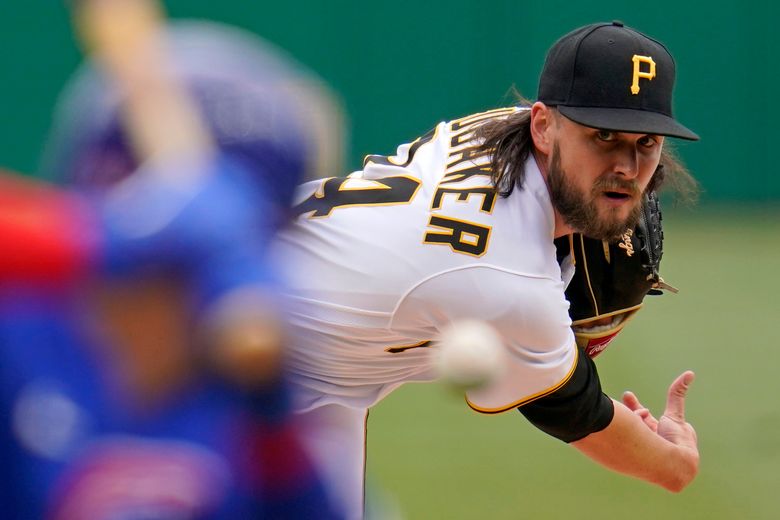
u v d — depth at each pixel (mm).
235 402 4973
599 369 27078
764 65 48281
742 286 36781
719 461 20656
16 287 4840
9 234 4762
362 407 10633
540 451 21453
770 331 30938
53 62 44094
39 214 4840
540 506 18484
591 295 10859
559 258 10531
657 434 11195
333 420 10461
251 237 4828
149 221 4715
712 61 48219
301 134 4980
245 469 5086
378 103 47031
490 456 21141
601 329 11211
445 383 5988
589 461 20797
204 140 4816
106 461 4934
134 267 4699
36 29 43969
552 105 9656
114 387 4953
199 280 4719
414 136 47188
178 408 4949
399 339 10016
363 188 10117
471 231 9578
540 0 46906
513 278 9500
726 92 48375
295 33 46250
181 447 4953
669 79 9742
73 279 4801
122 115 4770
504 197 9750
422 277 9555
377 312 9766
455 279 9508
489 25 46969
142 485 4926
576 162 9570
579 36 9695
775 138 48719
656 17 47750
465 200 9711
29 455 4973
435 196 9820
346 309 9820
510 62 47156
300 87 5066
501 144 9945
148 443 4953
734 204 49031
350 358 10203
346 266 9758
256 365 4828
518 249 9578
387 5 46656
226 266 4738
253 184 4879
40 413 4961
